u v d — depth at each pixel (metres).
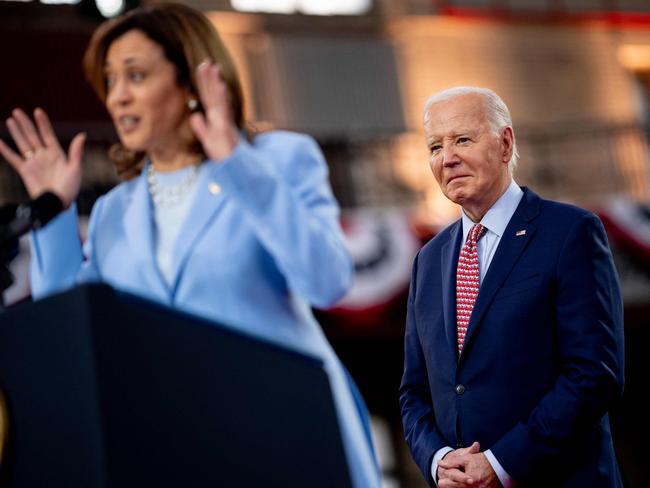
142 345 3.51
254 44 31.08
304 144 6.26
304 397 3.90
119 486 3.35
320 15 32.12
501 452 6.14
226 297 5.85
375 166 30.30
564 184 33.03
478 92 6.57
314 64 31.64
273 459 3.76
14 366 3.55
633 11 36.72
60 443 3.43
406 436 6.84
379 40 32.75
